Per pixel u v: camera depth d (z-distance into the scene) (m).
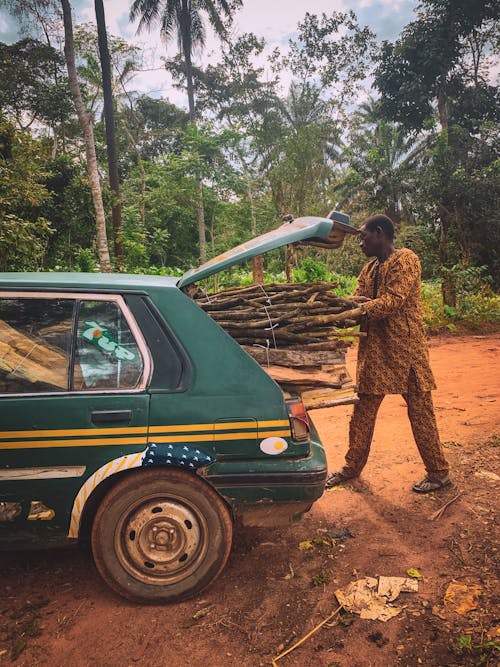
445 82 22.69
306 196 27.05
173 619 2.20
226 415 2.26
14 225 9.43
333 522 3.04
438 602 2.25
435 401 5.51
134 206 26.42
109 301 2.35
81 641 2.06
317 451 2.47
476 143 14.02
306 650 1.99
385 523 3.00
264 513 2.34
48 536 2.27
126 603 2.31
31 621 2.19
